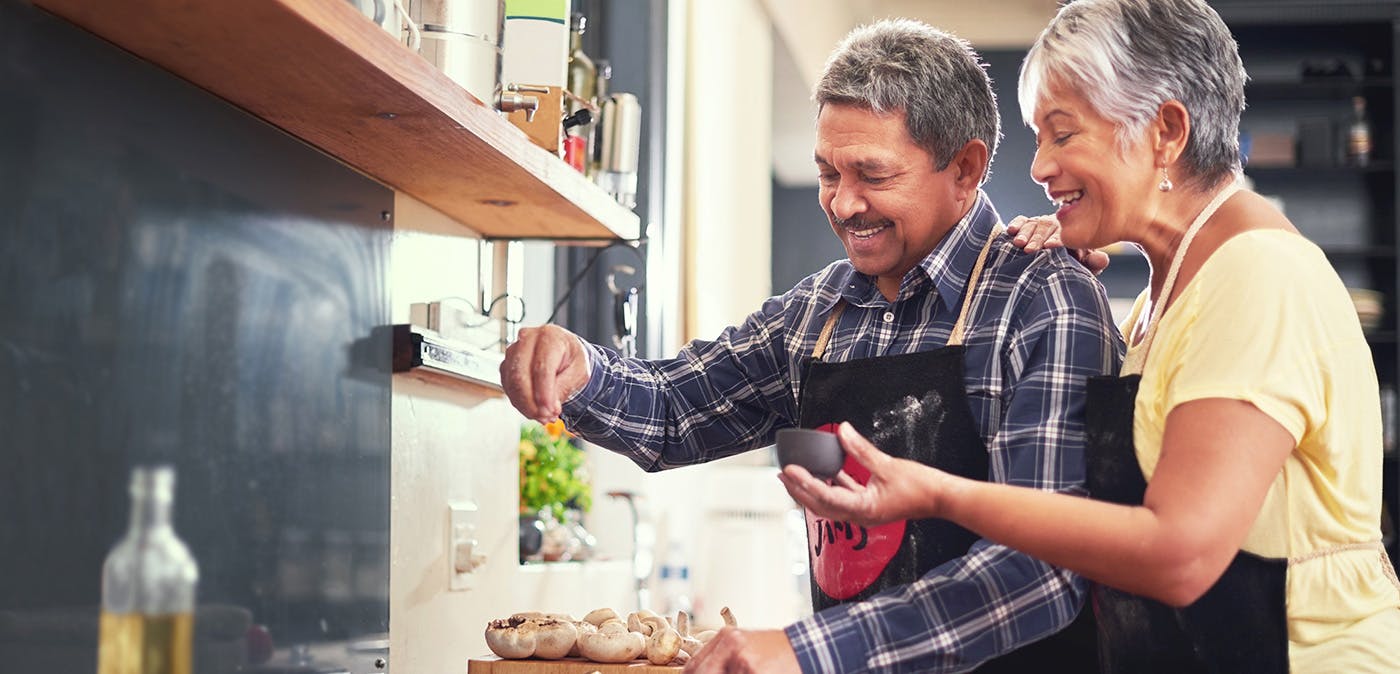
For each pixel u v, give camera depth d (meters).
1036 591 1.35
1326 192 5.95
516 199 1.87
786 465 1.21
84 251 1.10
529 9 1.89
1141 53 1.36
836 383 1.63
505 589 2.23
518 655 1.70
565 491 2.74
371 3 1.28
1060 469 1.43
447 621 1.97
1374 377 1.33
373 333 1.69
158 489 1.21
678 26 4.31
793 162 9.53
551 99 1.87
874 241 1.59
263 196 1.41
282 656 1.43
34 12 1.04
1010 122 7.31
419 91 1.32
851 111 1.54
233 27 1.11
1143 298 1.63
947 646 1.32
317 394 1.53
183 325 1.25
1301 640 1.32
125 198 1.16
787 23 6.59
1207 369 1.25
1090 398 1.42
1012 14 7.32
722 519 4.11
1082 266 1.56
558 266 3.76
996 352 1.54
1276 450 1.21
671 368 1.86
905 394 1.57
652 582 3.83
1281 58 6.05
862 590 1.58
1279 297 1.26
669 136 4.14
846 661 1.30
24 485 1.03
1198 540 1.17
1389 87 5.95
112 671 1.14
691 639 1.76
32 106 1.04
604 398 1.76
